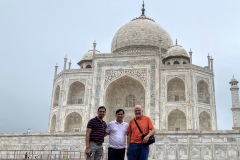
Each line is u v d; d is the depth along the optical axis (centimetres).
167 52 8738
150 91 7500
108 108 7944
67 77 8150
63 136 5509
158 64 7712
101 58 8031
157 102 7369
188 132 5206
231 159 4922
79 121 7875
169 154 5147
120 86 8144
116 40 9725
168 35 9856
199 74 7731
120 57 7938
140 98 7988
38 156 5288
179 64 7750
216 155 4991
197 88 7850
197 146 5103
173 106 7338
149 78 7619
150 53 7819
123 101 8088
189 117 7200
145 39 9306
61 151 4822
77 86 8281
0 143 5734
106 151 5109
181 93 7769
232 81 8319
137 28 9550
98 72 7938
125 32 9619
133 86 8106
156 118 7219
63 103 7912
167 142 5212
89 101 7712
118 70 7844
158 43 9338
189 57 8525
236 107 7988
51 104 8369
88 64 9075
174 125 7444
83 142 5381
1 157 5591
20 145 5638
